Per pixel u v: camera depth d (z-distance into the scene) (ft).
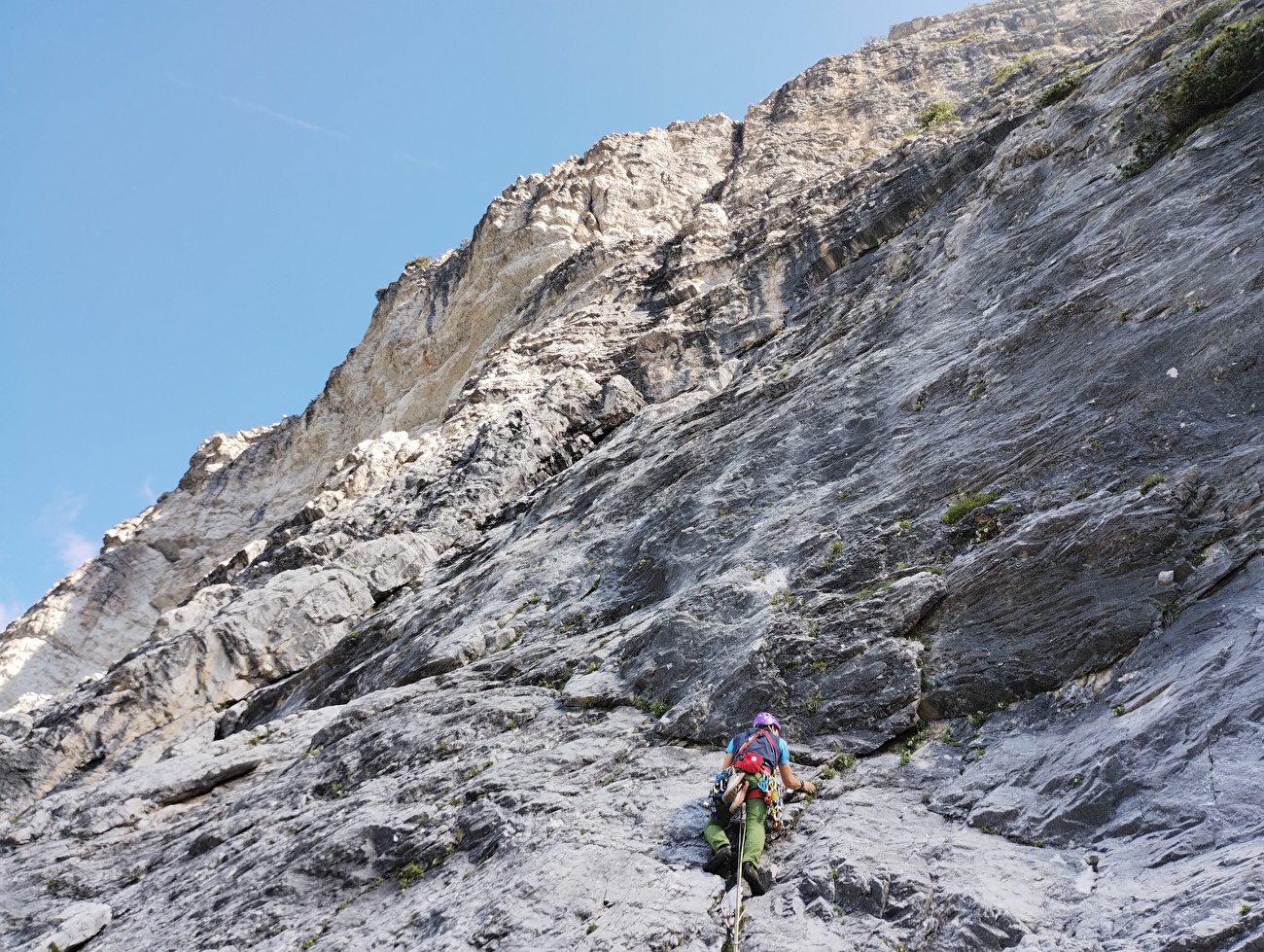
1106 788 21.35
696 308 98.27
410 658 49.70
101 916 37.04
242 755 46.93
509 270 157.89
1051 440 33.45
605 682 35.29
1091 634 25.94
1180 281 35.91
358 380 183.01
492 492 77.82
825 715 28.37
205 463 197.57
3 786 58.18
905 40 217.36
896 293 57.98
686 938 21.33
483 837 29.14
